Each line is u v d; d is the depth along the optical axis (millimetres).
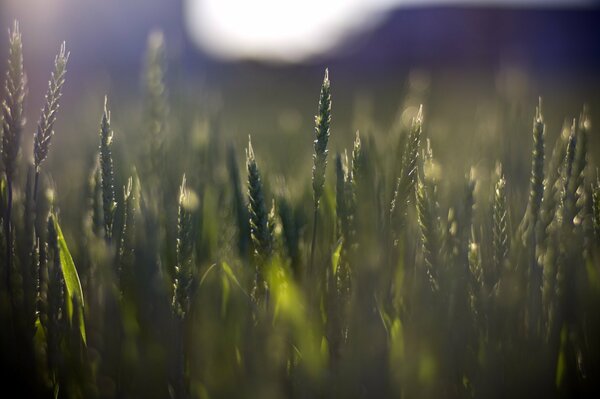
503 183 705
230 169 840
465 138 1206
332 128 1528
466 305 705
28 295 713
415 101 1014
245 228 784
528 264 712
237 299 761
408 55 10539
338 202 719
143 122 951
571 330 709
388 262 731
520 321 707
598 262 716
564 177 709
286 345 713
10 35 704
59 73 701
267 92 3732
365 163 756
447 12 11461
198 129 976
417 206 699
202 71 1300
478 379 703
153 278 830
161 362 772
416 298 740
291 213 758
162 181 899
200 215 799
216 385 751
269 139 1285
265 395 729
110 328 791
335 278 714
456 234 722
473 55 10156
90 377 733
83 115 1438
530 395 701
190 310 716
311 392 707
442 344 711
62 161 1245
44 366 732
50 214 724
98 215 770
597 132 1722
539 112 699
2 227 727
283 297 706
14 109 703
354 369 715
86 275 784
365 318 734
